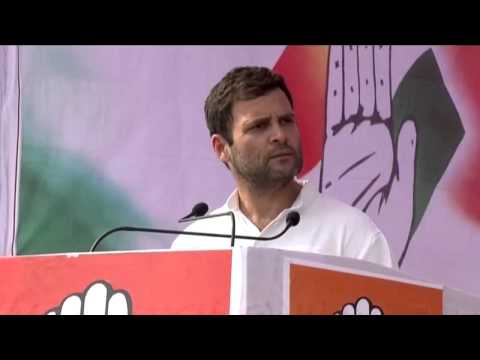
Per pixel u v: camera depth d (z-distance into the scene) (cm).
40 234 984
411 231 1227
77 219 1003
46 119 1003
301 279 459
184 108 1085
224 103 753
